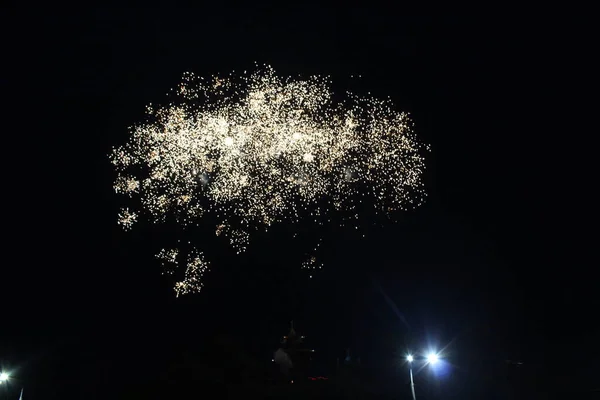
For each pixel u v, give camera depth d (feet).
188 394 37.19
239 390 37.81
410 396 36.60
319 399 35.76
